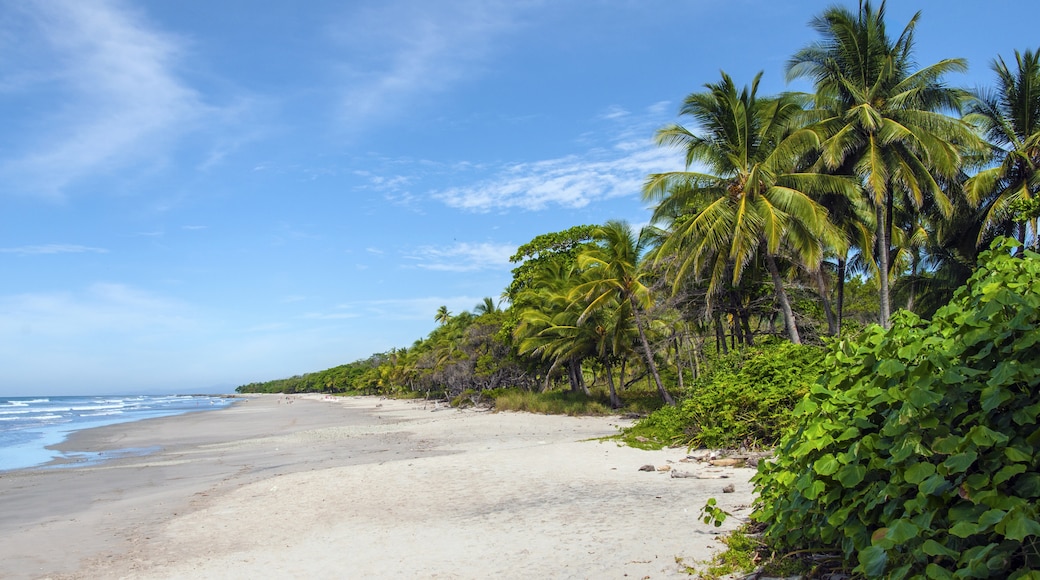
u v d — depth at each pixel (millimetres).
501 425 30547
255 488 14688
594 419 30969
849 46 20375
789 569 5094
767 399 13469
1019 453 3246
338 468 16734
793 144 19922
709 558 6160
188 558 8867
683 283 25594
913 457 3744
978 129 21688
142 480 18109
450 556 7578
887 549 3568
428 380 70625
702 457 13305
